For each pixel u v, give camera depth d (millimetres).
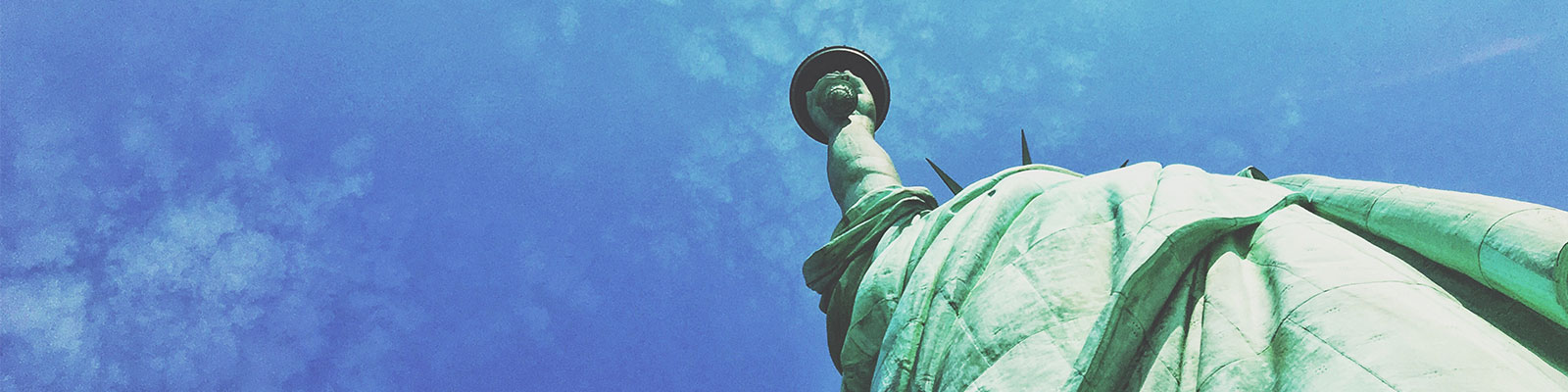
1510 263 15016
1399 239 17750
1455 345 12633
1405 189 18234
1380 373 12656
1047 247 19469
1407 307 13711
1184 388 15125
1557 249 14297
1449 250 16391
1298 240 16828
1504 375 11906
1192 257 17578
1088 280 18406
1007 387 16766
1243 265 17250
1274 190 19812
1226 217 17875
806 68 40188
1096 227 19875
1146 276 16891
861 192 32188
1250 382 14273
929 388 18453
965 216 22438
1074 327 17344
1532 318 15047
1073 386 15414
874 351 22109
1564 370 13984
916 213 27281
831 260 27609
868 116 36906
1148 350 16125
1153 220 18453
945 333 19328
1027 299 18266
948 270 20734
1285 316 14875
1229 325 15492
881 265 23234
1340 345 13547
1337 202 19422
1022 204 22062
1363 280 14781
